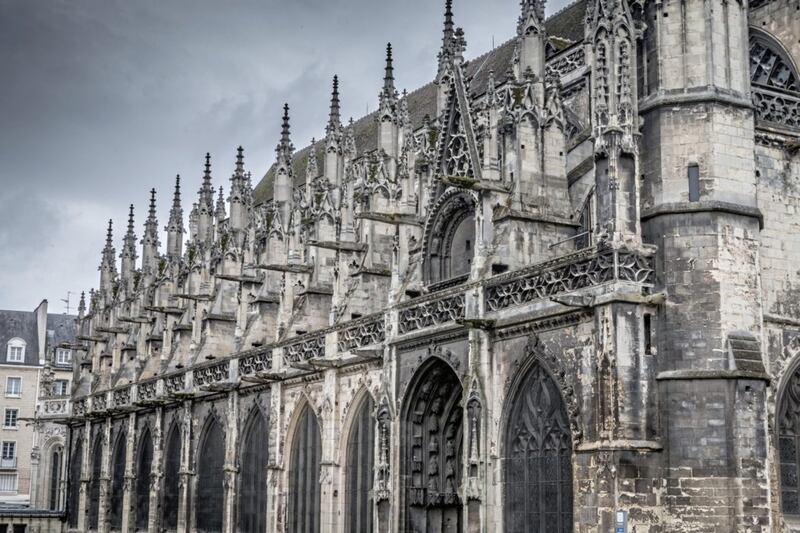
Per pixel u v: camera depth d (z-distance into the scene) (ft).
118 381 312.29
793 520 135.23
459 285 164.76
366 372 190.90
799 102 153.17
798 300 142.00
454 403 177.58
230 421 233.96
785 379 138.21
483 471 153.28
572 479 138.00
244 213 268.00
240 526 229.45
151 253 316.60
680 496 128.57
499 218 160.66
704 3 138.41
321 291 221.66
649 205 137.28
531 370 149.69
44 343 474.90
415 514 174.40
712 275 132.57
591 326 137.69
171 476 267.39
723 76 137.80
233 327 262.47
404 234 185.06
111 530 300.61
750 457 128.36
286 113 248.93
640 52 141.69
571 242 162.61
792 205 143.95
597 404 133.08
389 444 176.76
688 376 130.11
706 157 135.33
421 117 263.49
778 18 181.27
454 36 187.21
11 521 324.19
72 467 338.75
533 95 164.66
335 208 226.58
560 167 164.35
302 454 210.18
